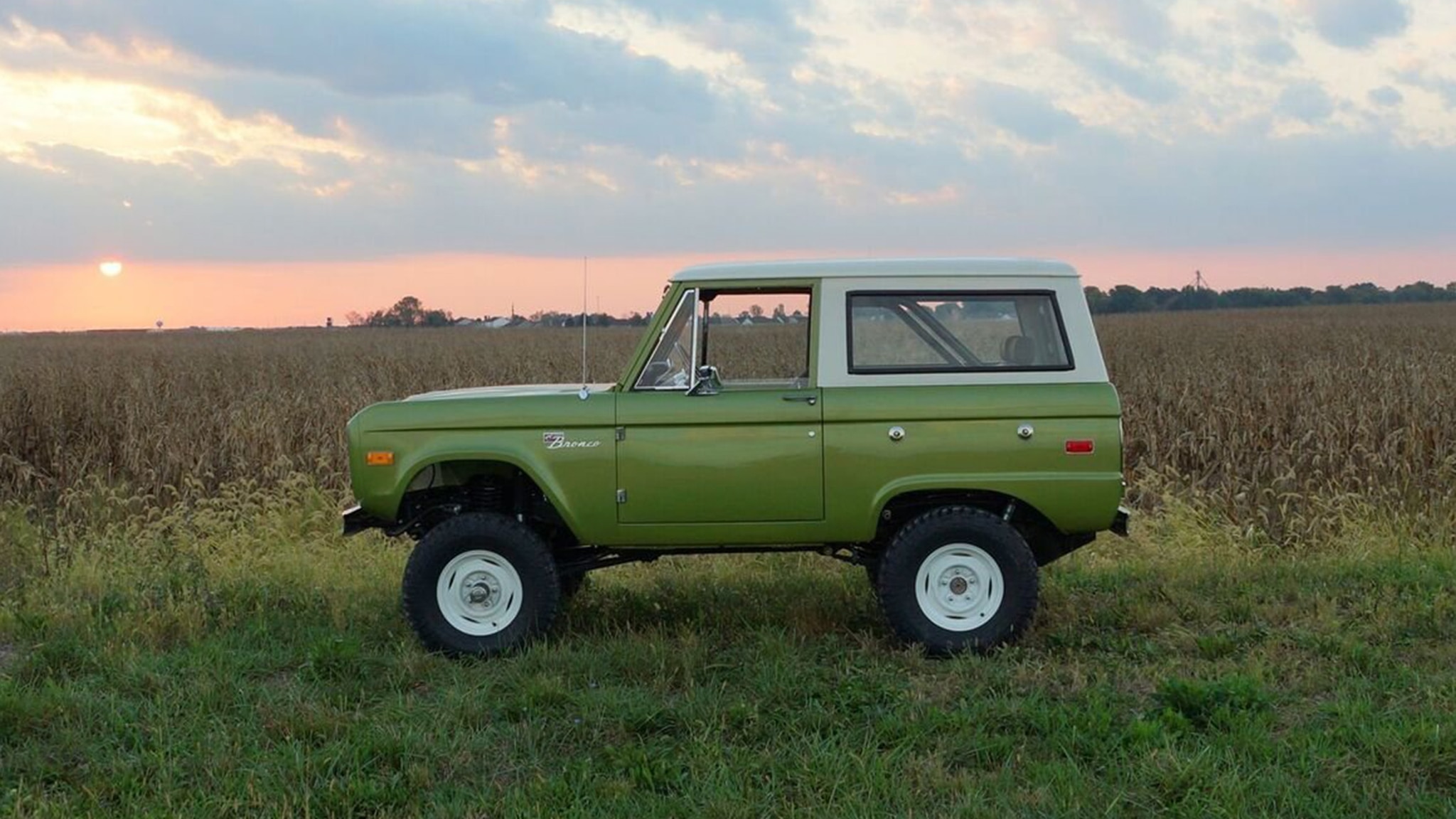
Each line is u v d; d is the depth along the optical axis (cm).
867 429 595
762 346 646
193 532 975
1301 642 602
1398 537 876
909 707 504
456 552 611
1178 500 1001
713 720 491
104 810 423
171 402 1491
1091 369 599
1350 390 1337
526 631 608
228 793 430
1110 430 589
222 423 1294
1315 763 437
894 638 614
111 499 1040
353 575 805
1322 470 1087
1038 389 594
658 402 602
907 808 411
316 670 572
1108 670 566
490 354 2480
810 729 488
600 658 586
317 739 490
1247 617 667
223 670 574
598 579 784
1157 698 511
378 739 473
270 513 984
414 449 608
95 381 1694
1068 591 732
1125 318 4653
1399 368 1559
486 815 416
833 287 607
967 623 599
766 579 758
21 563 852
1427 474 1048
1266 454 1155
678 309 612
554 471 605
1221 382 1490
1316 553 877
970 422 592
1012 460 591
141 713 519
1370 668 554
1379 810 402
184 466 1190
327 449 1219
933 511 606
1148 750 452
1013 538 594
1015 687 539
